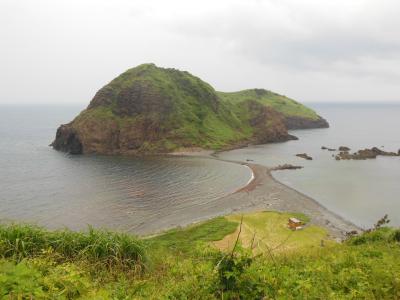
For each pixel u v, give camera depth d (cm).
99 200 6284
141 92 13450
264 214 5194
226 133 14400
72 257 1164
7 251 1073
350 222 5253
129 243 1252
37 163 9869
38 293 625
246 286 748
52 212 5603
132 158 11081
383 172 9019
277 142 15375
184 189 7162
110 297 821
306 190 7206
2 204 6003
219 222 4650
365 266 1121
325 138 16838
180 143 12700
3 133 18362
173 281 960
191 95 15462
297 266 1161
